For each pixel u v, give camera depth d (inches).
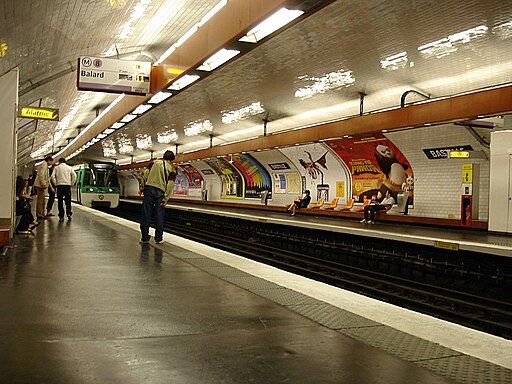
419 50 413.7
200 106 707.4
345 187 844.6
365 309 170.6
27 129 940.6
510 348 131.5
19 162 1844.2
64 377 98.3
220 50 326.6
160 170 337.7
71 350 115.5
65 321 140.9
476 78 453.7
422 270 463.8
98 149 1440.7
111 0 359.6
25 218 370.9
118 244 325.1
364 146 745.6
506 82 439.8
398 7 335.3
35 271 218.4
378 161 751.7
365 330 142.8
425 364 114.7
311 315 157.8
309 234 645.9
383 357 118.6
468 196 602.2
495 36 362.3
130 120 700.7
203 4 426.6
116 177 1245.7
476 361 118.1
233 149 866.1
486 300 353.7
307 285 210.7
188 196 1574.8
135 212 1422.2
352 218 786.8
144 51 585.0
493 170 532.7
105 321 142.2
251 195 1165.7
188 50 387.2
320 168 888.9
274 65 488.4
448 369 111.7
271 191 1076.5
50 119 656.4
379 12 345.7
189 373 103.3
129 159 1755.7
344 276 470.3
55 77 554.9
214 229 975.6
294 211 905.5
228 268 245.6
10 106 342.3
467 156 591.8
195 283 204.7
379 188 769.6
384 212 740.0
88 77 452.8
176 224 1164.5
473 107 398.0
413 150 678.5
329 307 169.9
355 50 427.2
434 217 667.4
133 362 108.9
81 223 486.0
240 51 327.9
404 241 466.3
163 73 447.8
